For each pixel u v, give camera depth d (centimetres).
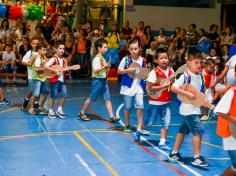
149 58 1330
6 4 1661
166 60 684
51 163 627
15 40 1580
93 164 626
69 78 1636
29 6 1667
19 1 1753
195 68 611
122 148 715
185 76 609
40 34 1612
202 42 1498
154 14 1900
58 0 1850
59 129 841
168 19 1914
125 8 1881
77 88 1402
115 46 1631
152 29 1905
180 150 716
